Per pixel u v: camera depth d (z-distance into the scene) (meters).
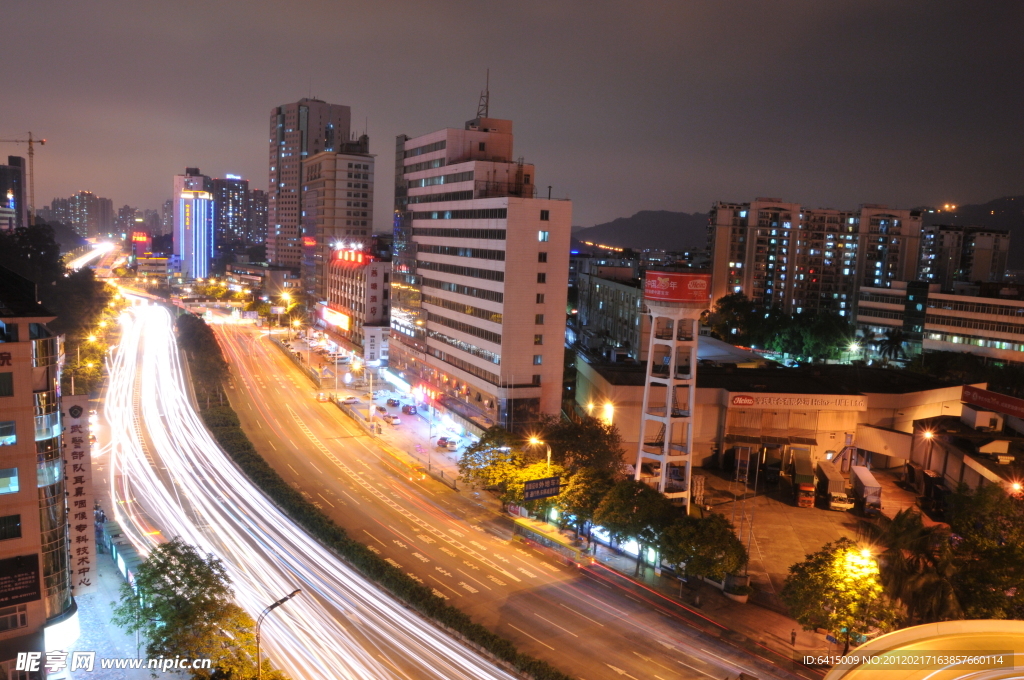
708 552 66.88
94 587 68.31
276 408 140.75
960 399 127.88
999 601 57.78
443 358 138.38
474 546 80.38
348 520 86.25
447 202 134.88
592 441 95.50
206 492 93.56
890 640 45.56
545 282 116.44
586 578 73.50
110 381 155.75
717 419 110.44
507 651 57.47
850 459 105.94
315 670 55.06
